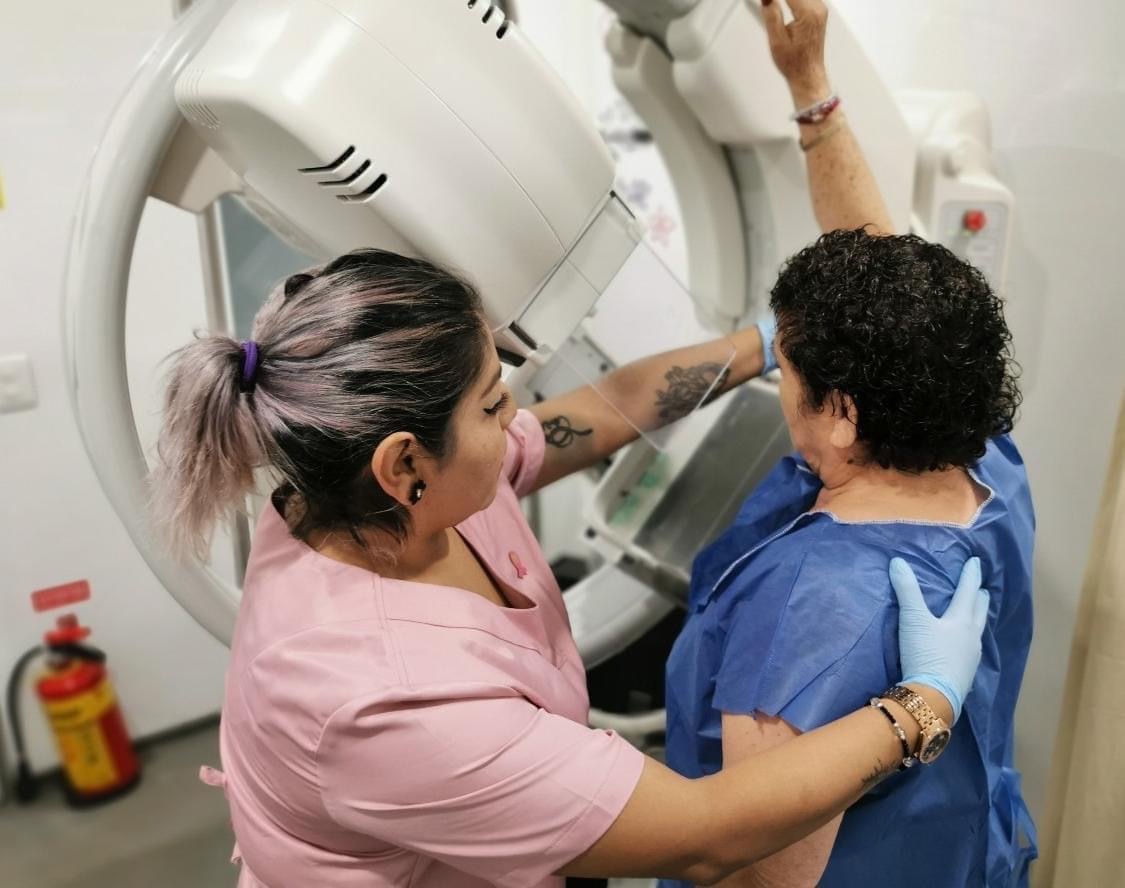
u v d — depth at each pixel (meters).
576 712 0.82
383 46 0.68
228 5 0.79
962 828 0.81
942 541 0.75
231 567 1.61
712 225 1.39
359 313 0.62
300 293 0.66
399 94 0.69
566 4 2.04
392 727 0.61
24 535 1.70
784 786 0.62
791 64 0.99
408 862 0.72
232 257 1.79
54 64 1.46
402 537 0.71
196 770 1.94
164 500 0.71
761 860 0.73
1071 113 1.18
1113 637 1.02
